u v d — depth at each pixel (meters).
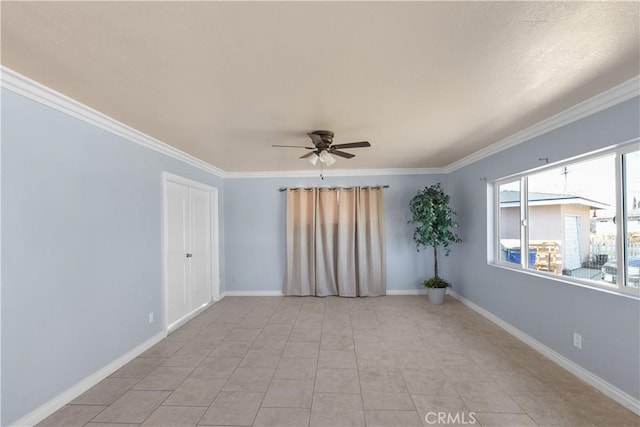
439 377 2.67
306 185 5.67
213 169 5.20
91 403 2.35
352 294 5.44
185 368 2.90
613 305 2.32
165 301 3.70
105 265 2.79
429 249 5.61
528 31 1.53
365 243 5.55
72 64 1.81
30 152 2.12
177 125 2.96
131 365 2.97
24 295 2.07
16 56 1.72
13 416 1.99
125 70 1.89
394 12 1.38
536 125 3.00
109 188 2.86
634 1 1.31
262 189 5.72
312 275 5.54
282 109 2.55
